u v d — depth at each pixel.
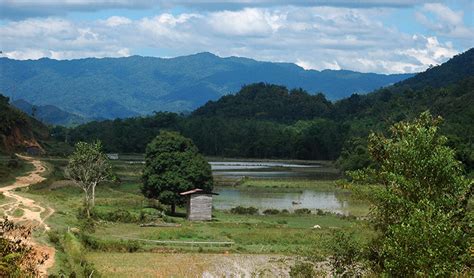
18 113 193.75
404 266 22.06
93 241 54.03
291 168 184.75
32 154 177.00
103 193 98.56
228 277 42.75
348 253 27.66
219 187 124.12
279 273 44.03
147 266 46.28
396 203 24.61
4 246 26.66
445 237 21.53
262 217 81.12
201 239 60.56
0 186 97.75
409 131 26.55
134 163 177.62
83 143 84.62
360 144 183.38
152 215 75.44
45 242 47.44
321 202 100.75
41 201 76.62
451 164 24.62
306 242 59.00
